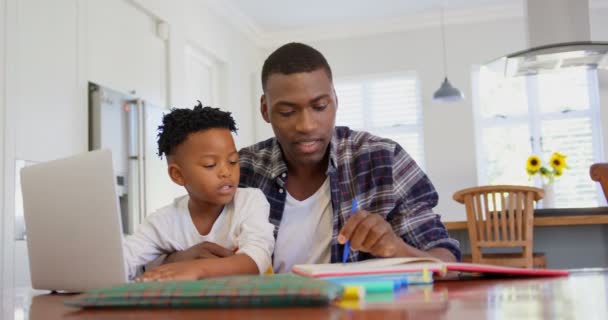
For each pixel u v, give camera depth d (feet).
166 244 3.99
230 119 4.06
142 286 2.07
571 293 2.12
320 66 4.14
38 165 3.40
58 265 3.32
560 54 11.13
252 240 3.69
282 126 4.20
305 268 2.77
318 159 4.39
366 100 19.57
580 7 11.66
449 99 15.96
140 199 11.73
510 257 11.44
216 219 4.00
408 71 19.13
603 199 17.51
